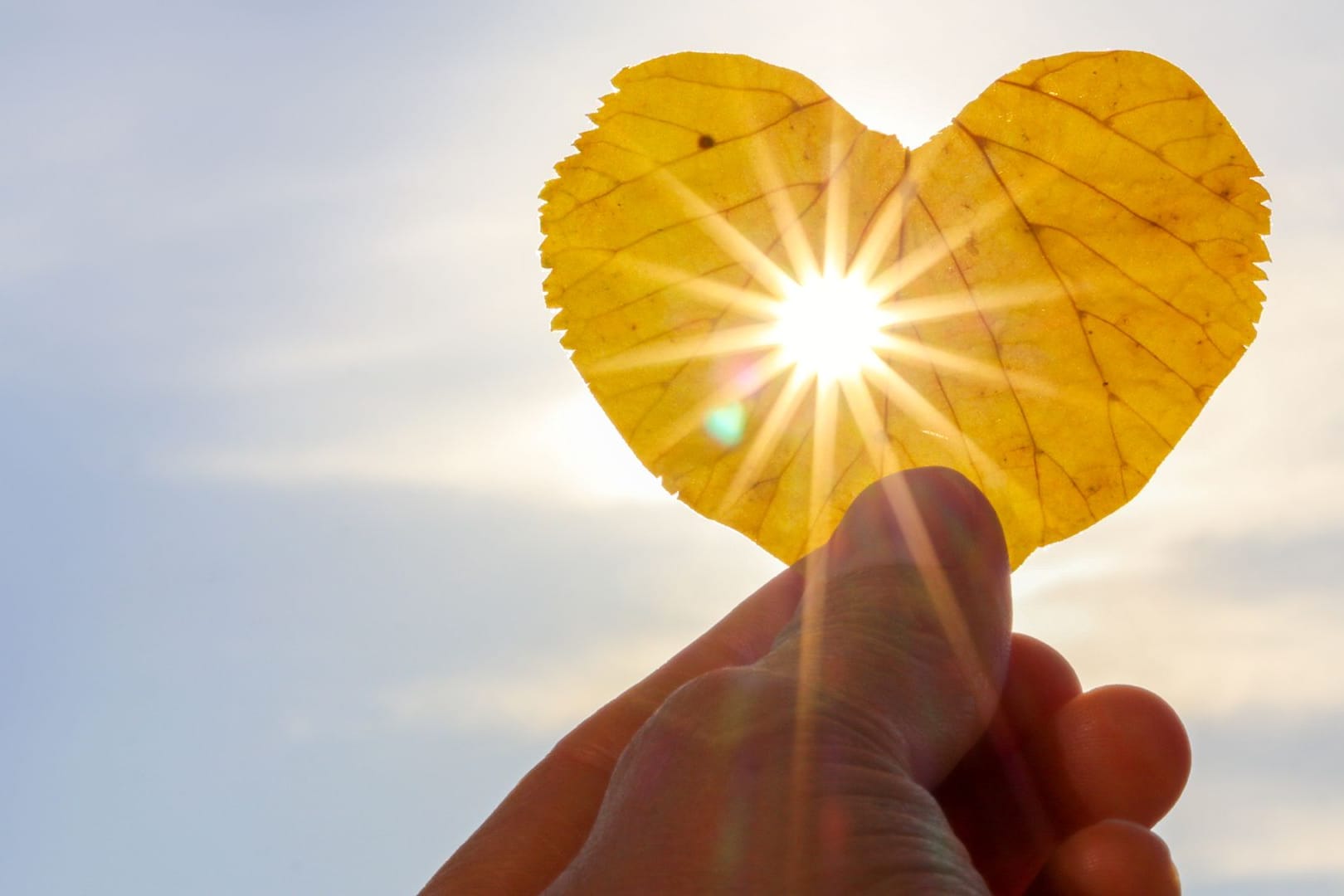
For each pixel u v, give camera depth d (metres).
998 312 0.26
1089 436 0.26
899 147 0.26
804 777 0.23
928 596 0.25
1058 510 0.26
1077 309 0.26
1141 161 0.25
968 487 0.26
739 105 0.26
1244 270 0.25
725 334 0.26
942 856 0.22
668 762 0.23
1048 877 0.26
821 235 0.26
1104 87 0.25
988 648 0.25
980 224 0.26
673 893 0.22
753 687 0.24
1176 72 0.25
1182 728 0.28
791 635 0.26
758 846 0.22
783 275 0.26
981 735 0.27
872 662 0.24
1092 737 0.28
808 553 0.26
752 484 0.26
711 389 0.26
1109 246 0.25
